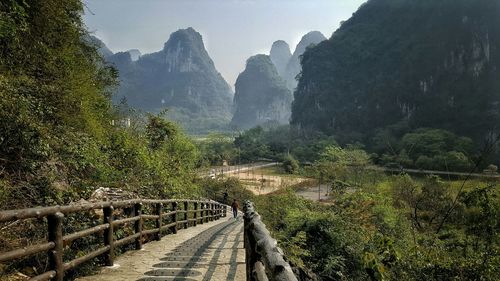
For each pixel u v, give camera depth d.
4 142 7.06
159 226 9.11
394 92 166.38
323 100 189.50
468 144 88.50
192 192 20.97
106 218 5.88
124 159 14.17
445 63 161.00
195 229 13.12
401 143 101.50
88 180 10.25
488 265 8.73
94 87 13.96
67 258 5.55
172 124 25.66
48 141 8.21
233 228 15.36
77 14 12.10
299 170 90.38
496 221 9.15
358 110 173.75
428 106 153.00
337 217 13.54
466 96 147.50
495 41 151.88
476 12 164.38
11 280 4.62
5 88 7.23
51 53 10.43
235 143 154.25
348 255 11.99
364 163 64.81
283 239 12.14
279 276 1.73
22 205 6.78
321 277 10.87
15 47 8.71
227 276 5.54
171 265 6.18
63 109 10.05
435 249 9.92
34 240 5.76
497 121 127.25
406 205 22.36
